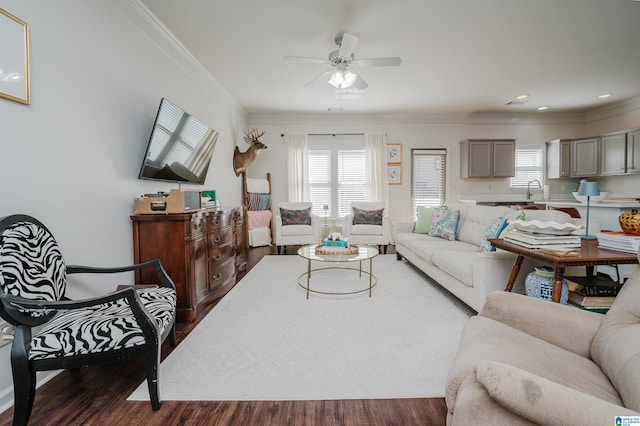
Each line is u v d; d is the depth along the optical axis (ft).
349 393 4.77
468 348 3.33
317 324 7.25
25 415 3.99
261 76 12.68
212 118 13.05
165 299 5.44
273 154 19.43
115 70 6.98
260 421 4.21
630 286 3.35
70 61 5.74
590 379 2.88
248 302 8.79
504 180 19.79
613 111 17.47
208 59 11.01
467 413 2.26
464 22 8.73
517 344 3.29
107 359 4.23
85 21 6.09
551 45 10.13
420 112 18.81
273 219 19.65
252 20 8.52
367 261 13.91
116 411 4.41
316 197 19.84
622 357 2.74
